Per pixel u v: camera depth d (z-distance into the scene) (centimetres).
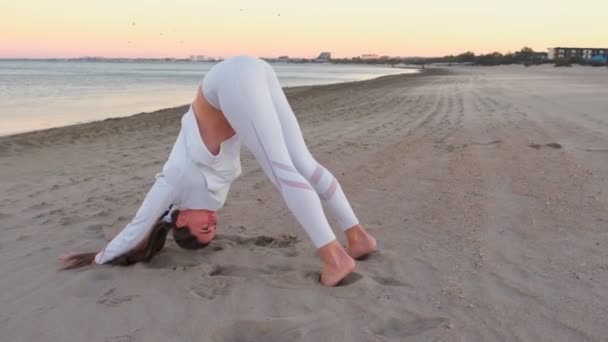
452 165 725
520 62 14762
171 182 372
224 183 385
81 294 338
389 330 295
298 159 386
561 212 491
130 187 650
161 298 329
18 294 339
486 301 321
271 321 296
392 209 523
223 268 386
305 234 462
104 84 4419
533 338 280
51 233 467
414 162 759
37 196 608
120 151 978
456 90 2725
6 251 420
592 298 322
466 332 286
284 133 382
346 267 352
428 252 404
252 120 350
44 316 307
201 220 385
